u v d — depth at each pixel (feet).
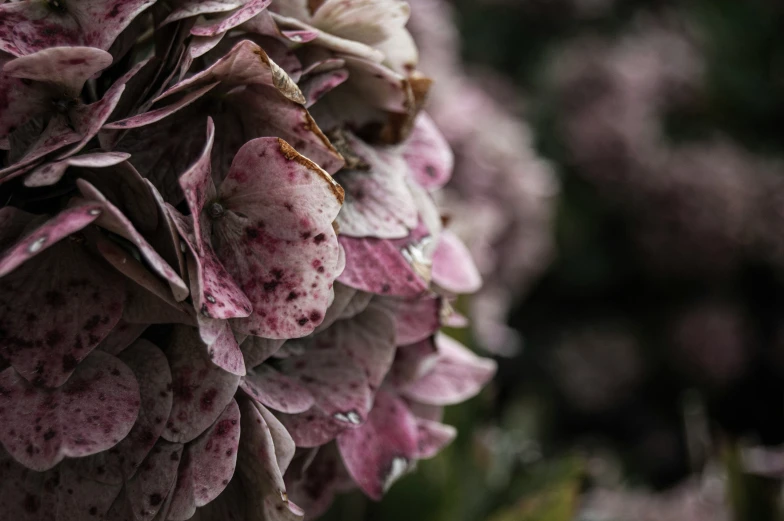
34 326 0.53
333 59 0.57
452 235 0.70
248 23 0.56
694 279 2.14
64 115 0.54
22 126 0.54
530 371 2.08
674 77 2.30
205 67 0.55
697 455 1.19
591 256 2.20
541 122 2.23
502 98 2.10
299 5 0.58
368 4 0.58
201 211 0.53
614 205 2.17
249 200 0.54
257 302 0.54
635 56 2.26
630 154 2.11
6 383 0.53
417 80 0.61
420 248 0.60
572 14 2.32
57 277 0.54
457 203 1.27
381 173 0.61
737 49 2.50
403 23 0.59
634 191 2.12
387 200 0.60
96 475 0.54
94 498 0.55
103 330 0.54
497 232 1.37
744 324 2.12
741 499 0.86
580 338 2.10
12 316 0.53
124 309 0.54
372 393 0.61
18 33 0.53
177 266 0.52
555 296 2.23
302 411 0.58
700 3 2.56
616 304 2.25
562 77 2.23
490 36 2.36
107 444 0.53
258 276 0.55
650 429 2.09
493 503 0.98
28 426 0.53
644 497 1.27
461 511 0.94
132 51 0.58
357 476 0.62
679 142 2.39
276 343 0.56
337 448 0.64
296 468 0.61
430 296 0.62
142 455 0.54
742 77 2.46
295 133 0.56
